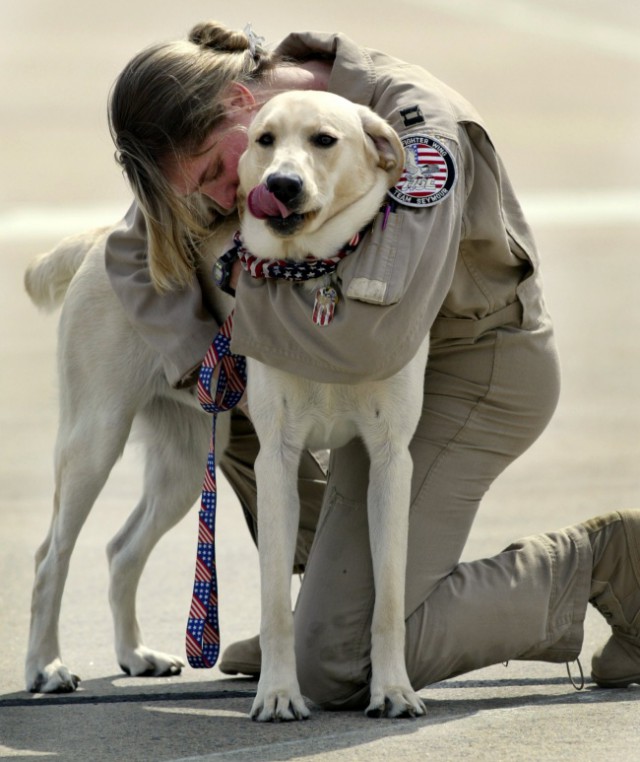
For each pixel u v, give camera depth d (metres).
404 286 6.25
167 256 7.26
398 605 6.64
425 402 7.31
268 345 6.54
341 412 6.89
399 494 6.78
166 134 6.93
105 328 8.20
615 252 25.16
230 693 7.45
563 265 24.05
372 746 5.95
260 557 6.76
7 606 9.19
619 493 11.69
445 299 7.08
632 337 18.70
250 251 6.61
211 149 6.96
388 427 6.81
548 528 10.63
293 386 6.81
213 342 7.21
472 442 7.25
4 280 22.67
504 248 7.00
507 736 6.02
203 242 7.60
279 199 6.22
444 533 7.09
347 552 7.03
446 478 7.16
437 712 6.62
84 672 8.02
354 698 6.85
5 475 13.04
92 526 11.48
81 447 8.22
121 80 7.09
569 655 7.07
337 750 5.91
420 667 6.85
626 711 6.43
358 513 7.11
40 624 7.71
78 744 6.30
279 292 6.43
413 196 6.46
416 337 6.43
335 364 6.39
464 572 7.02
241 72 7.06
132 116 7.00
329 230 6.40
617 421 14.59
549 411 7.40
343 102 6.57
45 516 11.69
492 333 7.21
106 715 6.90
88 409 8.26
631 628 7.04
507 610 6.89
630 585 7.05
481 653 6.93
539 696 6.98
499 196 6.99
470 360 7.24
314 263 6.37
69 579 9.92
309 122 6.40
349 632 6.87
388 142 6.54
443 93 7.05
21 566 10.18
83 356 8.27
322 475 8.22
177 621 8.95
